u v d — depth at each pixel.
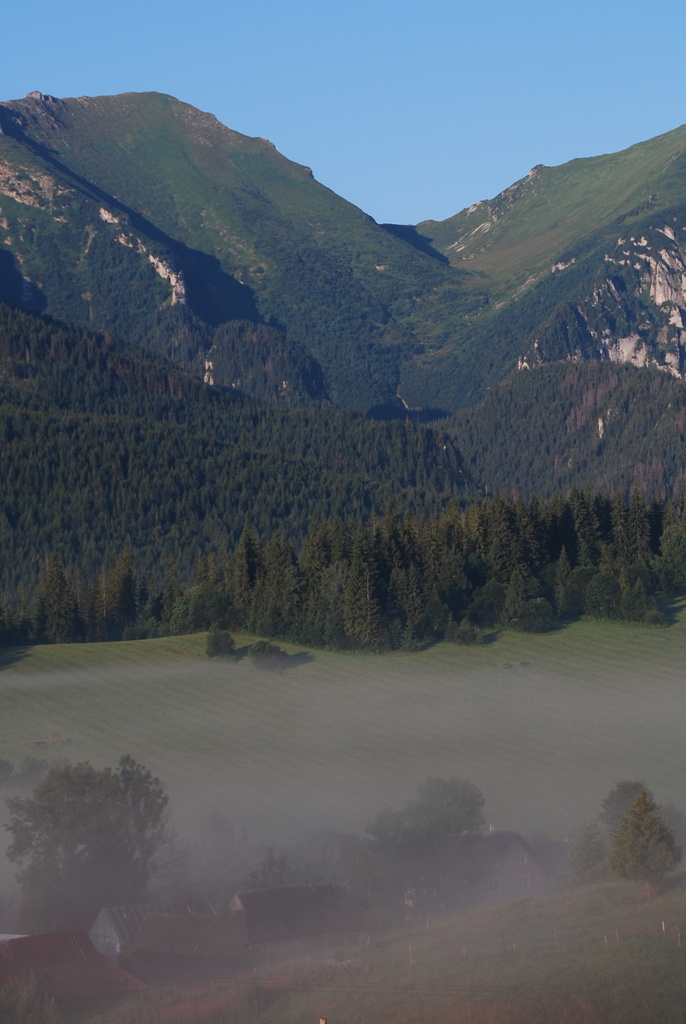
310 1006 83.25
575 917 96.56
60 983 90.94
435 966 88.00
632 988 78.62
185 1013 84.38
